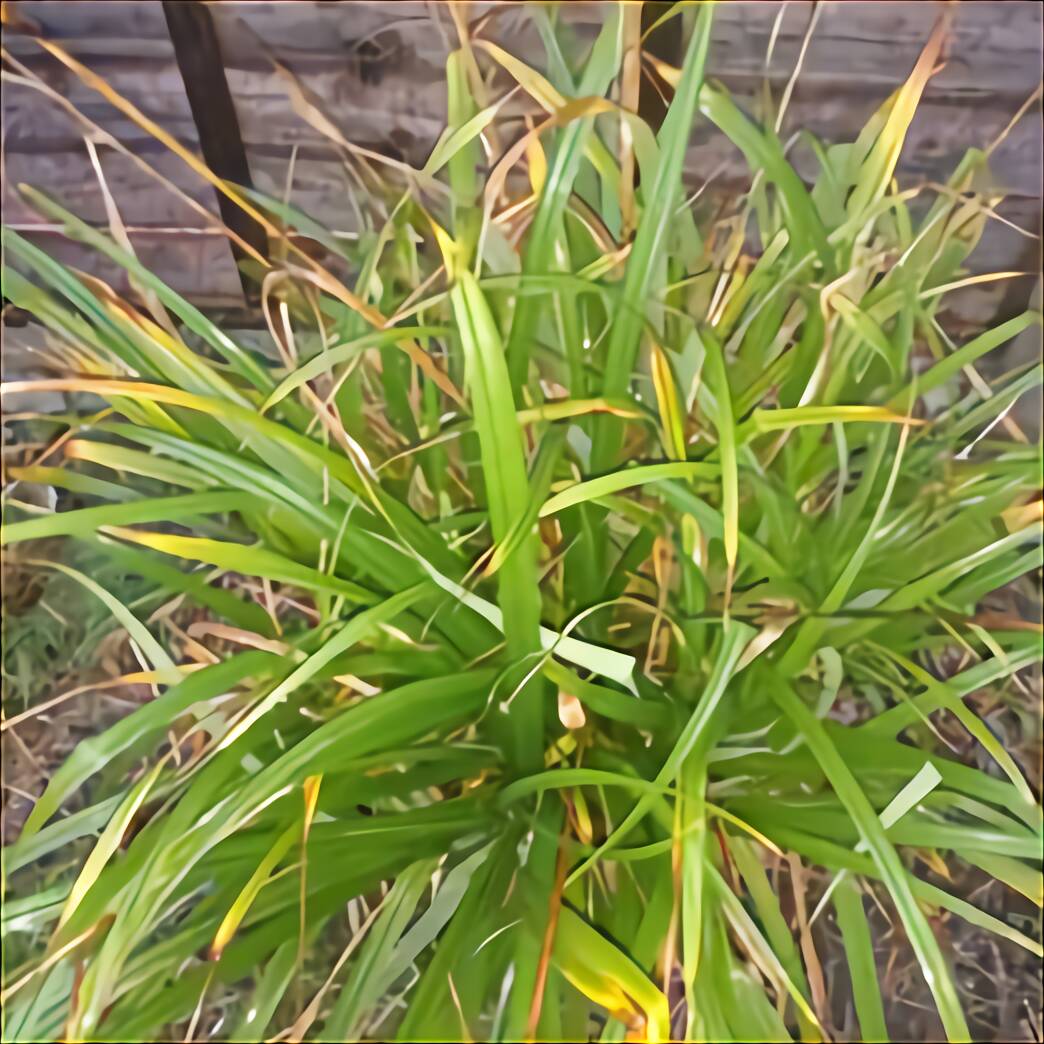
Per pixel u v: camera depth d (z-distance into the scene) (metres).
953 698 0.67
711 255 0.84
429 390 0.77
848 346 0.74
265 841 0.65
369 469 0.66
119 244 0.73
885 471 0.78
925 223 0.78
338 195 0.96
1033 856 0.64
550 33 0.72
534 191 0.72
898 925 0.73
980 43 0.85
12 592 0.86
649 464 0.67
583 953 0.58
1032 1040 0.71
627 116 0.67
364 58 0.87
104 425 0.65
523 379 0.67
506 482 0.59
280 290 0.81
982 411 0.78
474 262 0.70
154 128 0.67
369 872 0.65
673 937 0.58
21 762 0.82
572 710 0.66
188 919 0.64
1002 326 0.74
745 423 0.65
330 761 0.61
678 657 0.74
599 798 0.71
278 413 0.74
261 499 0.68
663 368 0.66
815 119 0.90
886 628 0.75
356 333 0.75
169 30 0.84
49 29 0.85
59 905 0.65
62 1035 0.60
